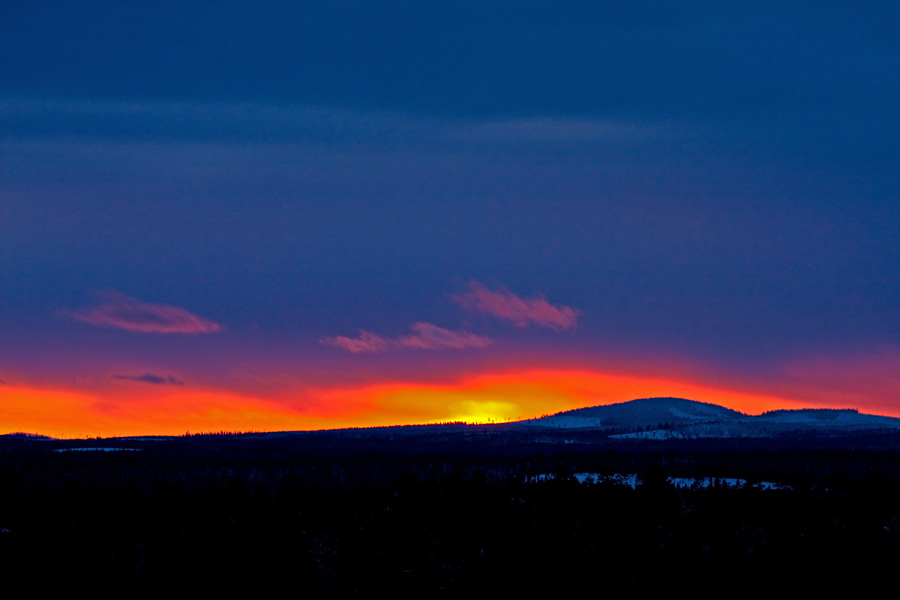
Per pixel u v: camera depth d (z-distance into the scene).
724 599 133.88
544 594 137.50
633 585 139.50
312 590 141.12
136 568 148.50
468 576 145.62
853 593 134.25
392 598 137.75
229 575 146.00
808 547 153.75
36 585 141.12
